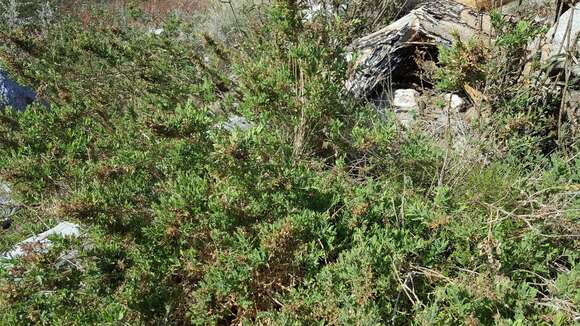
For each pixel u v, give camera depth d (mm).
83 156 3002
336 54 3289
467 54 2822
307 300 2080
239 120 3881
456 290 1955
